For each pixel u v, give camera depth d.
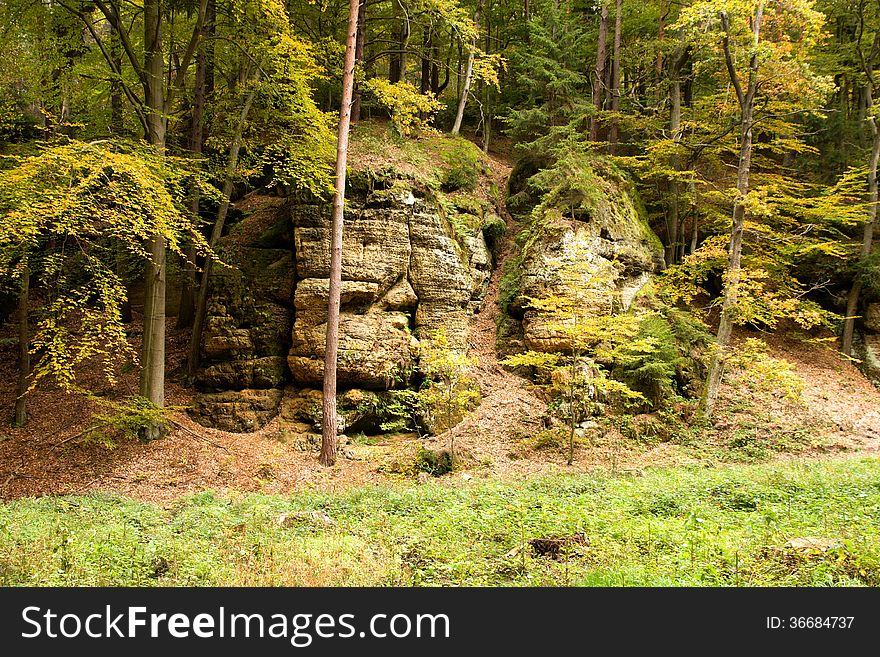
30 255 13.96
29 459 13.52
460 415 16.34
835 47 24.97
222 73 17.61
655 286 19.73
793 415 17.59
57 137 13.41
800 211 20.47
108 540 7.90
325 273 16.20
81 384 16.67
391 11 25.73
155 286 14.55
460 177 21.22
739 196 17.42
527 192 22.48
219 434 15.06
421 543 8.06
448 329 17.36
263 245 17.36
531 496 10.81
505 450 15.36
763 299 16.81
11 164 14.45
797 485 10.91
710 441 16.30
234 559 7.42
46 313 16.83
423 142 22.48
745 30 17.95
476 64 19.91
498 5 31.67
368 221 16.69
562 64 23.03
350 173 16.84
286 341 16.45
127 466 13.36
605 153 26.91
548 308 15.47
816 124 25.30
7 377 17.28
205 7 14.64
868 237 21.78
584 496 10.52
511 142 31.42
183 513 10.09
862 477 11.32
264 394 15.85
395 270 16.75
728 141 21.55
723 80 22.34
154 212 11.32
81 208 10.91
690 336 18.97
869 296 21.86
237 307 16.52
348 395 15.71
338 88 26.39
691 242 22.91
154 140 14.29
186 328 19.41
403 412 15.96
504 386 17.48
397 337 16.36
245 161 17.44
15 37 15.95
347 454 14.73
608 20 27.28
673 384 17.69
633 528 8.16
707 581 6.08
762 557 6.77
